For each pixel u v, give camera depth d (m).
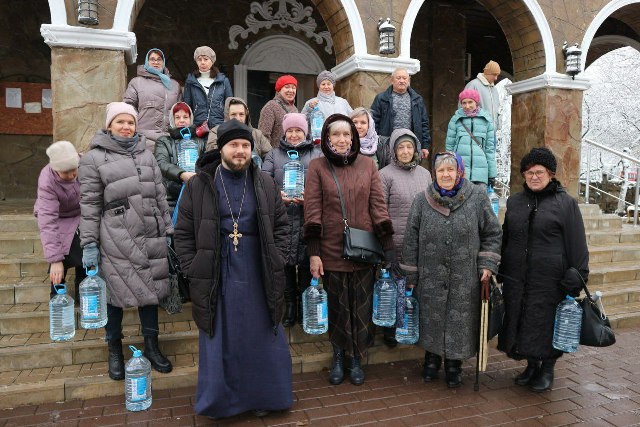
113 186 2.94
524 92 7.23
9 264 4.04
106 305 3.06
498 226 3.31
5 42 7.33
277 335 2.93
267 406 2.90
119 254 2.96
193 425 2.81
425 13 9.58
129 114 3.04
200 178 2.84
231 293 2.82
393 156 3.77
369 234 3.27
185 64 8.17
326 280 3.33
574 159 7.12
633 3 7.35
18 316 3.57
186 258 2.81
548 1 6.78
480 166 5.00
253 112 8.66
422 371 3.68
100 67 4.86
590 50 11.50
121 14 4.88
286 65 8.69
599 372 3.67
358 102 5.96
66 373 3.22
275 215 2.99
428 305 3.35
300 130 3.68
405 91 4.96
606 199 11.93
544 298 3.22
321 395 3.24
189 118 3.69
